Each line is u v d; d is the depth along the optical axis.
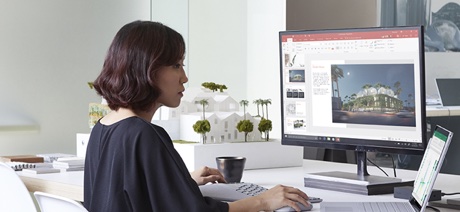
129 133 1.92
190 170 2.89
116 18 5.34
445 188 2.47
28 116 4.96
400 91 2.39
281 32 2.68
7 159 3.33
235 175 2.59
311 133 2.63
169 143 1.94
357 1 5.88
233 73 5.32
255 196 2.03
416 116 2.36
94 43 5.25
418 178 2.13
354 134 2.52
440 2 6.26
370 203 2.13
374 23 5.99
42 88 5.02
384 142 2.44
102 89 2.05
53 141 5.08
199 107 3.23
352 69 2.50
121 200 1.89
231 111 3.32
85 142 3.39
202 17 5.33
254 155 3.04
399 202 2.16
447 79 5.81
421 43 2.33
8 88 4.89
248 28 5.26
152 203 1.87
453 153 5.31
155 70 2.01
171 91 2.07
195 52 5.30
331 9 5.76
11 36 4.89
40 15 5.00
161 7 5.43
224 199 2.19
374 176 2.51
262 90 5.17
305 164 3.26
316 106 2.61
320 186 2.50
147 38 2.01
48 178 2.76
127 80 2.00
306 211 2.05
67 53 5.12
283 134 2.72
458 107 5.65
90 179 2.05
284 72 2.69
